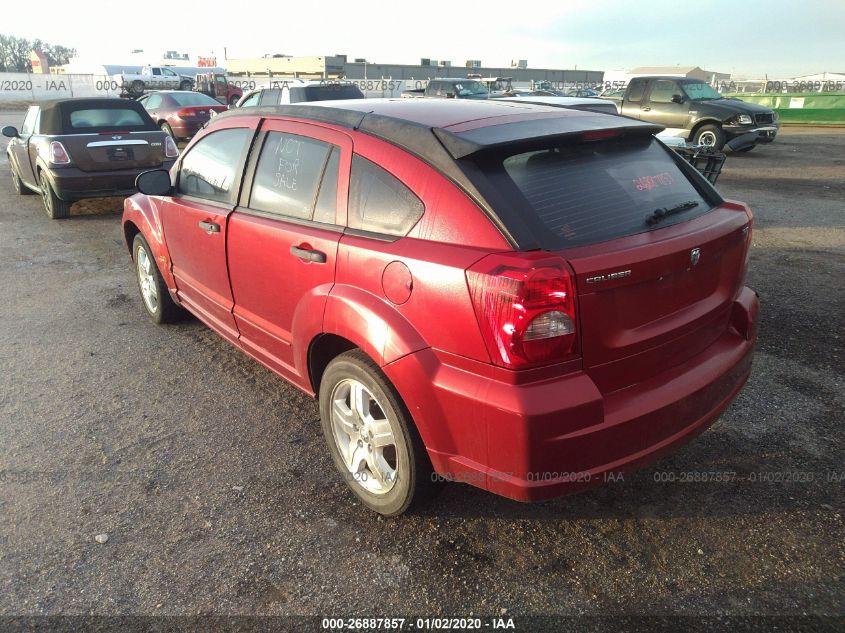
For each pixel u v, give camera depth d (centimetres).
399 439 258
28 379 427
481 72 6162
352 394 281
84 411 385
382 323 250
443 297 229
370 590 246
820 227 805
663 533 271
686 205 273
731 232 268
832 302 531
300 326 302
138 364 449
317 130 310
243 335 377
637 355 238
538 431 214
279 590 246
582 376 223
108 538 275
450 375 231
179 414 380
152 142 909
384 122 280
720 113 1467
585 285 215
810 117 2414
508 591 244
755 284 580
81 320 534
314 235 292
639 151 288
